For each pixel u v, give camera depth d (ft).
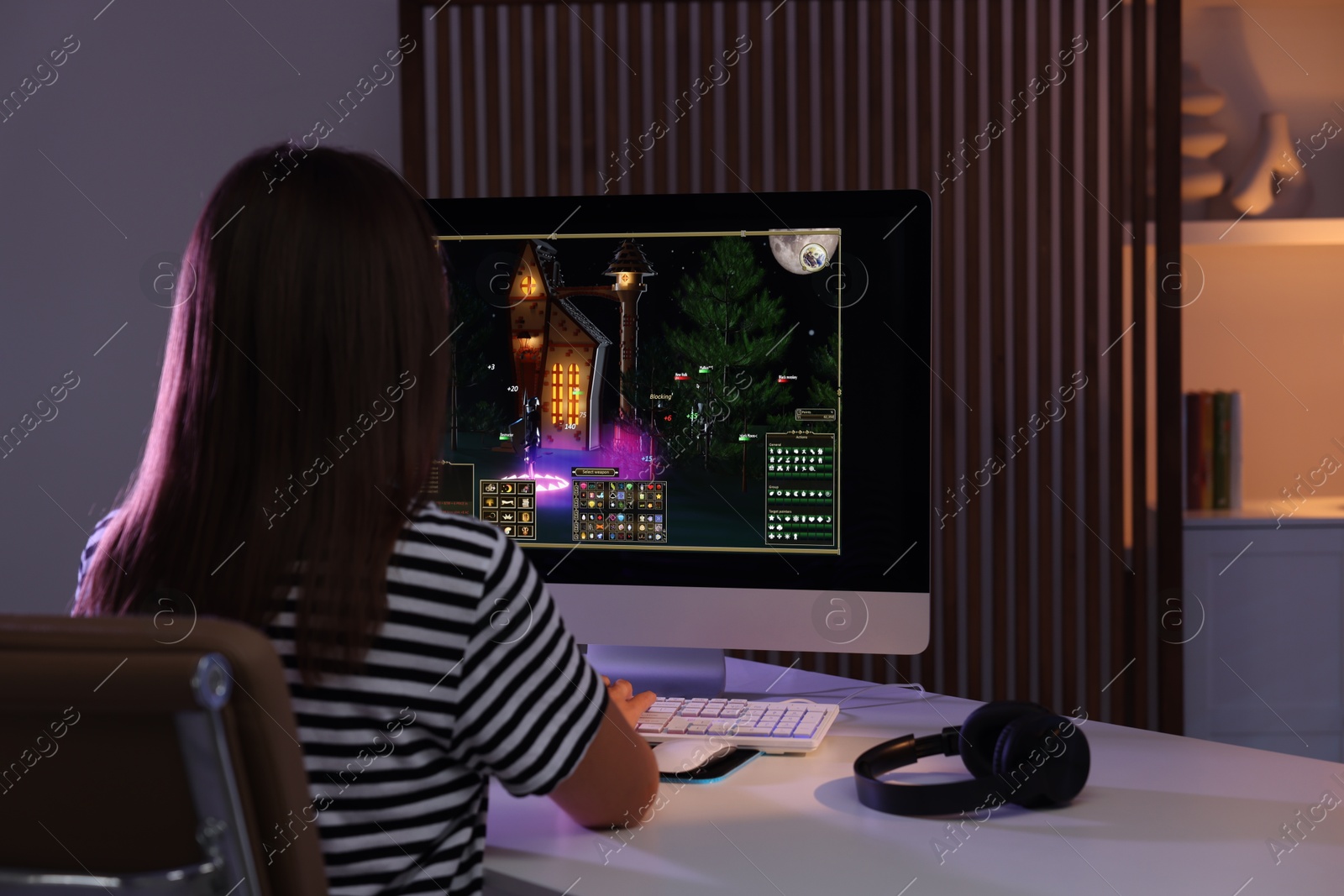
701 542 3.87
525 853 2.52
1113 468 8.46
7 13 9.07
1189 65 8.77
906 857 2.43
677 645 3.86
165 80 9.09
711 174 8.52
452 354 4.04
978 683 8.57
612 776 2.49
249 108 9.07
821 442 3.79
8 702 1.48
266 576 2.18
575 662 2.43
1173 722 8.11
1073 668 8.54
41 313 9.23
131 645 1.48
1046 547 8.57
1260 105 9.41
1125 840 2.55
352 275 2.33
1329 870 2.33
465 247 4.04
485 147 8.86
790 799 2.91
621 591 3.92
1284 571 8.22
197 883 1.58
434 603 2.23
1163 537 8.09
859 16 8.68
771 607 3.81
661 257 3.92
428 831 2.26
